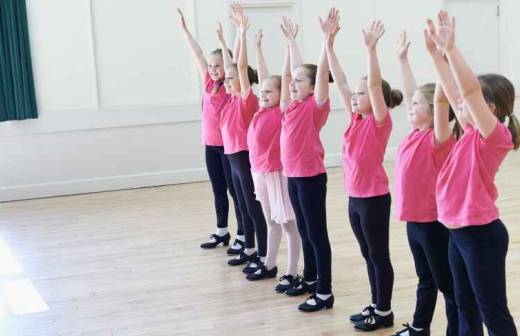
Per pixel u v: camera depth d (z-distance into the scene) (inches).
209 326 130.8
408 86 116.0
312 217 133.6
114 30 283.1
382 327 124.9
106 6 281.1
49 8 273.7
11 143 274.1
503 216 206.7
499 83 94.2
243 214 169.6
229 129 163.3
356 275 157.5
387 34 317.1
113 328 132.4
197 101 295.1
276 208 146.6
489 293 91.2
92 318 138.6
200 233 206.8
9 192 275.0
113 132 286.4
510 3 335.3
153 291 153.9
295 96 134.3
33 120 275.6
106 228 219.1
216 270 167.6
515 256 164.6
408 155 107.4
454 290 100.5
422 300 113.2
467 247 92.3
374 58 113.7
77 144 282.2
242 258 171.3
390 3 316.2
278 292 148.0
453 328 107.7
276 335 124.7
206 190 277.4
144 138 290.5
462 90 87.0
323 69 129.9
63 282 164.4
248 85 160.7
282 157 136.3
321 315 133.3
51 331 132.5
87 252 191.2
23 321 138.8
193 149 297.3
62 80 278.4
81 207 255.4
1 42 266.2
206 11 293.9
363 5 313.0
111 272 170.7
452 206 93.2
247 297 146.2
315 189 132.7
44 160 278.8
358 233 124.0
